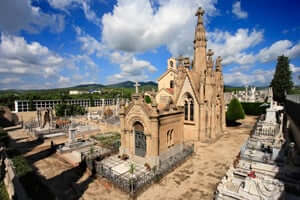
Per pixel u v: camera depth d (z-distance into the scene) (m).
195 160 19.55
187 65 27.20
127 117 19.03
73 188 14.12
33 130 34.59
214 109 27.72
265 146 22.38
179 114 20.58
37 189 10.99
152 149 16.66
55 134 31.97
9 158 16.36
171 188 13.92
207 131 26.70
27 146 26.20
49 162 19.77
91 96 70.06
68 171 17.34
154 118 16.28
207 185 14.34
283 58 56.19
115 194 13.17
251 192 11.84
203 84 25.56
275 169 15.68
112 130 36.03
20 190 10.89
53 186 14.50
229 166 17.94
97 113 57.72
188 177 15.70
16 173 13.16
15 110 48.56
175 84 28.41
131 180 13.12
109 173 14.86
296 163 16.22
